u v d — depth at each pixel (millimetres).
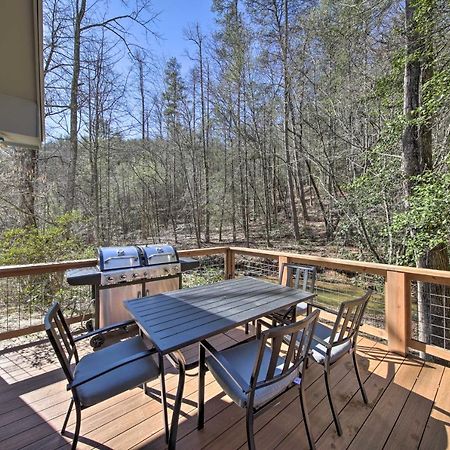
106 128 10602
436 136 5012
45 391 2160
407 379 2375
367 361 2666
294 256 3541
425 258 4281
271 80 10820
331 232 11102
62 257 4867
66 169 8648
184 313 1909
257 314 1888
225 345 2969
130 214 16391
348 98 7223
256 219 15484
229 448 1651
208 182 14766
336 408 2010
